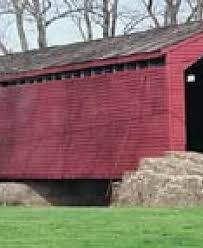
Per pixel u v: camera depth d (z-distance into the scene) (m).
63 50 31.03
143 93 24.45
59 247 9.95
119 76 25.27
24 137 29.05
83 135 26.48
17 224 12.76
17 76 29.31
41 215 14.76
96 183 27.69
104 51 27.19
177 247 9.81
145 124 24.33
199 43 24.22
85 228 11.99
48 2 51.53
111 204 24.38
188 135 28.61
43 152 28.11
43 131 28.16
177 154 22.80
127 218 13.62
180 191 19.84
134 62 24.91
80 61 26.62
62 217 14.09
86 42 31.14
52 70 27.69
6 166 29.83
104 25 50.59
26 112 29.00
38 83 28.53
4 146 30.03
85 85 26.48
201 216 14.02
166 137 23.67
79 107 26.70
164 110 23.75
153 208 17.55
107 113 25.62
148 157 23.72
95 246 9.98
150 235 10.94
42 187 28.70
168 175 20.94
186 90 28.59
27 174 28.75
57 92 27.62
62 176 27.14
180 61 23.92
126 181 22.36
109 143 25.50
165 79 23.75
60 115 27.44
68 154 27.02
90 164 26.11
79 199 28.19
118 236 10.88
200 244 10.06
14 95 29.62
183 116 23.80
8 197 28.03
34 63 30.28
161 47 23.75
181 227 11.94
